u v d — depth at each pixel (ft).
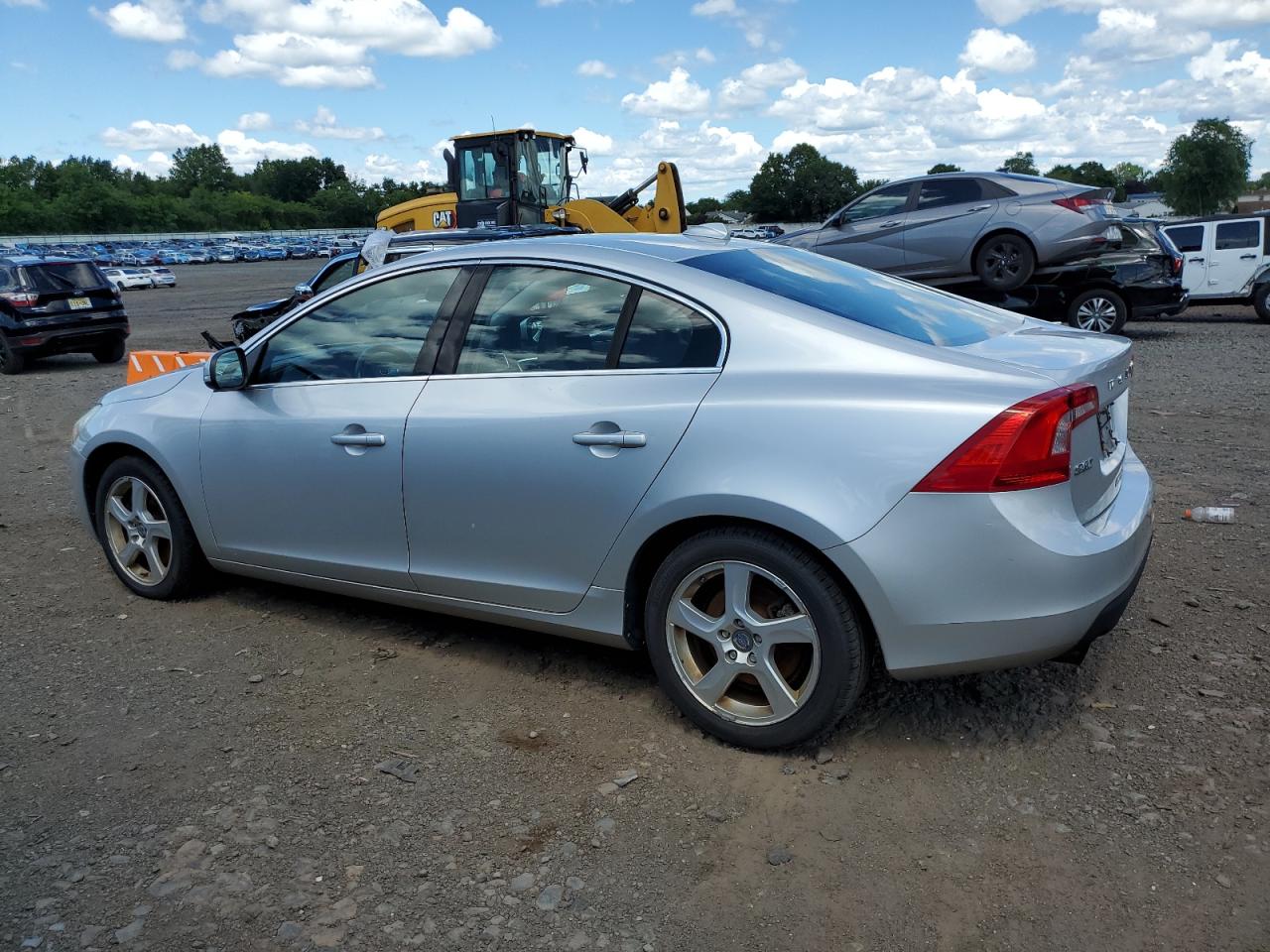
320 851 9.05
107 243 335.47
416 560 12.39
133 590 15.65
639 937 7.93
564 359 11.29
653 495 10.35
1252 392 30.96
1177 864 8.52
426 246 34.78
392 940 7.92
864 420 9.50
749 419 9.90
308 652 13.38
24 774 10.41
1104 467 10.51
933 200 44.52
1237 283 56.29
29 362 54.65
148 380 15.75
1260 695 11.21
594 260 11.46
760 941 7.86
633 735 10.98
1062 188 42.68
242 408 13.70
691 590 10.55
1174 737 10.45
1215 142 232.12
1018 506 9.22
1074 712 11.05
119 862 8.93
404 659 13.07
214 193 512.22
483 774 10.28
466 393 11.80
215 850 9.07
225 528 14.17
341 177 606.96
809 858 8.83
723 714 10.56
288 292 124.98
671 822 9.39
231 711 11.74
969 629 9.39
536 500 11.16
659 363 10.69
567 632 11.53
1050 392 9.31
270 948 7.85
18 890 8.57
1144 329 52.54
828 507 9.45
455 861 8.89
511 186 53.31
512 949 7.82
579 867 8.79
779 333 10.25
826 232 47.06
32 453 27.78
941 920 8.02
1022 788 9.71
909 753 10.43
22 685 12.50
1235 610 13.60
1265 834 8.83
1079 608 9.44
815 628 9.80
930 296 12.54
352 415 12.63
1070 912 8.04
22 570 16.96
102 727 11.40
